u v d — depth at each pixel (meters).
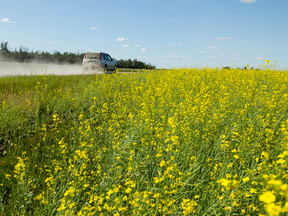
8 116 5.03
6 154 4.08
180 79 10.20
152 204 2.15
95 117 5.88
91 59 16.14
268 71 9.55
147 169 3.10
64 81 10.04
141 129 4.00
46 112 6.06
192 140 3.48
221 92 6.45
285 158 2.37
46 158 3.91
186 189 2.66
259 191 2.20
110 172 2.98
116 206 2.31
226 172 2.63
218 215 2.07
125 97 7.18
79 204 2.71
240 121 4.31
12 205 2.74
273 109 4.79
